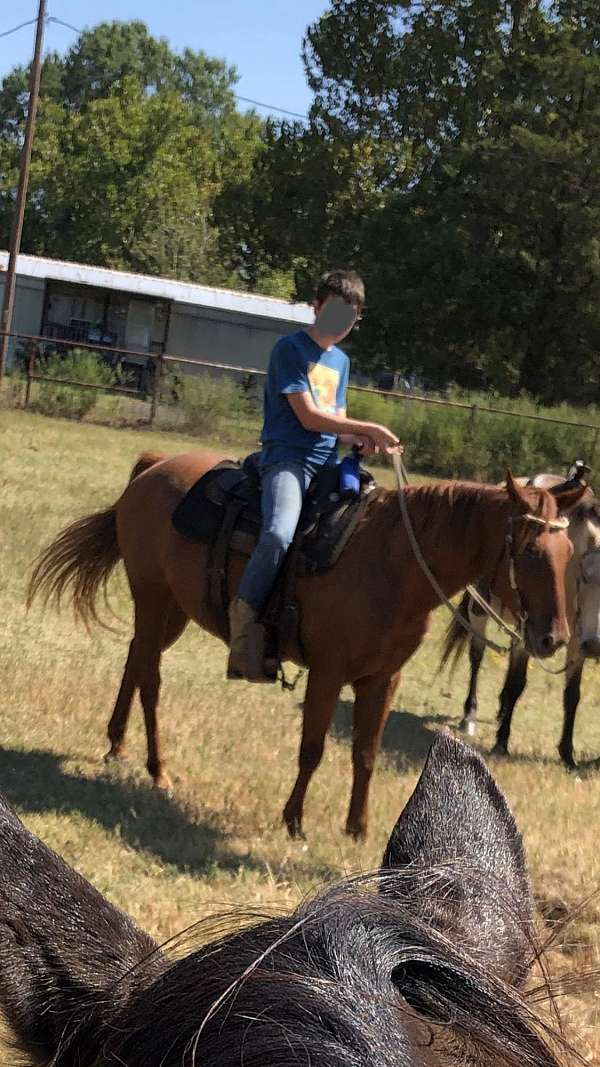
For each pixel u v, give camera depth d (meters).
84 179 57.06
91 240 57.31
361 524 5.52
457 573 5.52
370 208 36.81
